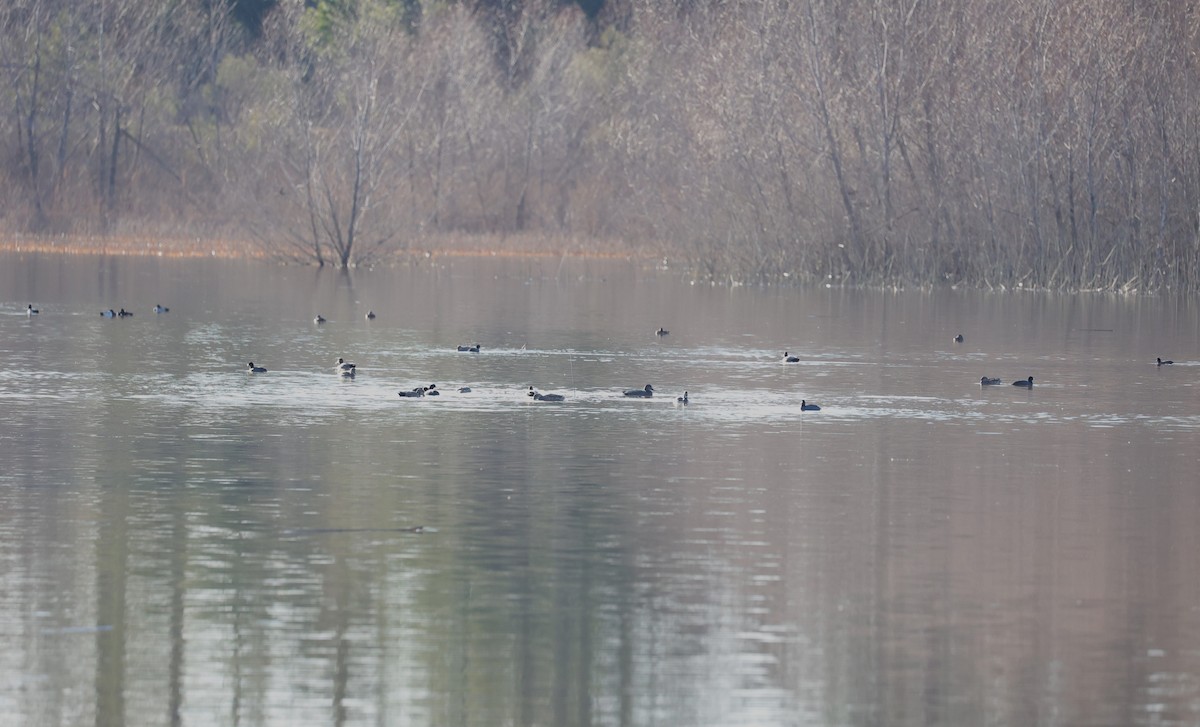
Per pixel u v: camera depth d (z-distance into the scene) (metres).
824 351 51.66
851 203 81.75
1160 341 55.69
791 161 82.75
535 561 23.23
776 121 82.50
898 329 59.38
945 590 22.05
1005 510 27.06
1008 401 40.38
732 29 86.81
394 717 17.38
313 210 93.31
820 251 82.81
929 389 42.50
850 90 80.75
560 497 27.59
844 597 21.66
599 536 24.78
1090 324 61.94
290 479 28.94
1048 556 23.92
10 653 19.11
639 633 20.05
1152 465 31.36
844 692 18.16
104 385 41.47
